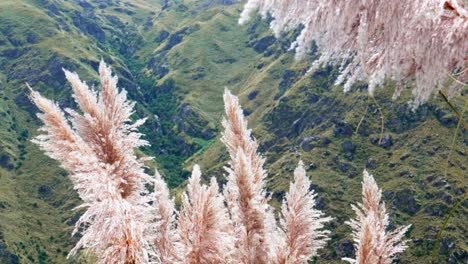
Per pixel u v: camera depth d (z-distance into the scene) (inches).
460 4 104.9
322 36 112.1
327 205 3932.1
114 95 127.7
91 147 122.7
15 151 5856.3
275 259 183.2
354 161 4402.1
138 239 111.4
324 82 5748.0
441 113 4099.4
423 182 3690.9
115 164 118.9
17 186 5364.2
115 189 113.5
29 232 4746.6
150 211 127.1
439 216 3304.6
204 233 172.6
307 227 196.2
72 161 120.2
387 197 3718.0
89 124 123.2
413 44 102.6
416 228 3297.2
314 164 4478.3
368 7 106.1
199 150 7101.4
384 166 4116.6
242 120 207.5
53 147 122.2
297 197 199.2
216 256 173.5
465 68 104.5
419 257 3061.0
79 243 107.7
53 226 4948.3
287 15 112.1
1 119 6225.4
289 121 5669.3
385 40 106.7
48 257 4510.3
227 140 207.0
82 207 113.1
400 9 103.0
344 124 4756.4
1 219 4717.0
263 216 180.4
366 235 173.2
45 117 123.7
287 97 5871.1
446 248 3029.0
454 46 99.8
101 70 128.1
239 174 178.7
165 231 178.1
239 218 182.5
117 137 123.3
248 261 179.9
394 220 3467.0
